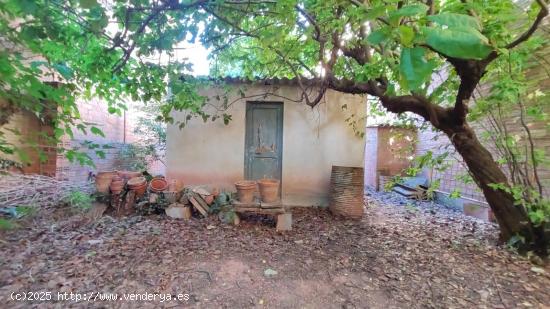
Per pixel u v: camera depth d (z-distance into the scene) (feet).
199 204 13.84
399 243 10.94
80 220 11.96
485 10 3.76
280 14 6.57
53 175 16.25
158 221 12.75
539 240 9.53
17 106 5.92
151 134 24.39
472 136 10.00
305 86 15.72
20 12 5.12
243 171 16.39
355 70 11.35
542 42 8.04
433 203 19.15
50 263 8.34
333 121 16.30
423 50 2.06
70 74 7.33
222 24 8.18
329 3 6.02
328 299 7.13
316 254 9.84
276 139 16.65
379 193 23.12
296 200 16.35
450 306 6.85
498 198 10.11
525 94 9.70
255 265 8.87
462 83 8.04
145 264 8.60
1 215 11.00
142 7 6.72
